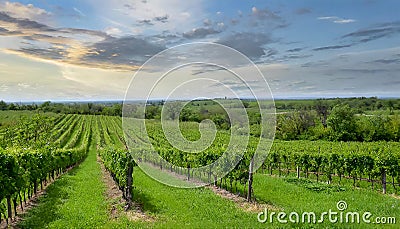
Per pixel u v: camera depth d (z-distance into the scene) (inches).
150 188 691.4
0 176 437.4
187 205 526.0
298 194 609.6
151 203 544.1
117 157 714.8
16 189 479.8
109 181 858.1
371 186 744.3
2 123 2539.4
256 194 613.3
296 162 911.0
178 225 404.2
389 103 3132.4
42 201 588.4
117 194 644.7
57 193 660.1
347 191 634.2
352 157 758.5
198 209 498.3
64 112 4480.8
